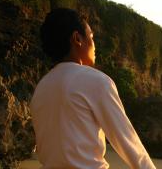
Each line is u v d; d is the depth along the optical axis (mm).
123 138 2281
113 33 20625
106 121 2303
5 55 11523
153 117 17406
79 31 2521
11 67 11445
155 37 23938
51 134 2389
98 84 2320
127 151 2281
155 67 24000
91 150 2297
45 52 2594
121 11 21422
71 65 2443
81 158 2283
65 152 2305
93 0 20031
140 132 17000
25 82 11523
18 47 11953
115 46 20297
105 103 2301
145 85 22484
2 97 9273
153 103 17891
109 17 20719
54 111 2389
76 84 2344
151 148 16453
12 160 9555
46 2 14672
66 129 2322
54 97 2402
